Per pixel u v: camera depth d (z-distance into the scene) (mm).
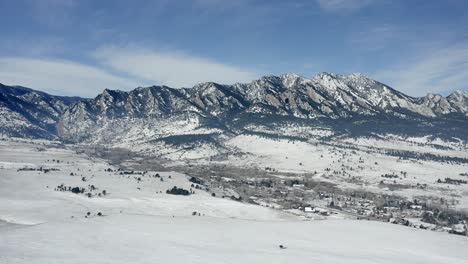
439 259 101062
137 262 79188
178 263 80438
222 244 103000
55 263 74562
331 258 93000
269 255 92438
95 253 84375
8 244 89438
